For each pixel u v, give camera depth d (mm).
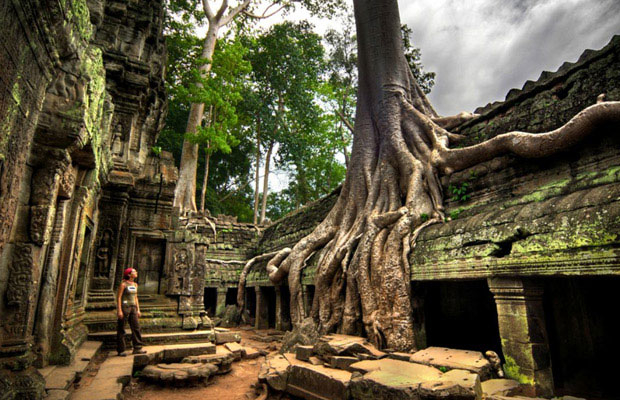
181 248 9781
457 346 7887
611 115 5312
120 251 9398
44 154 4125
